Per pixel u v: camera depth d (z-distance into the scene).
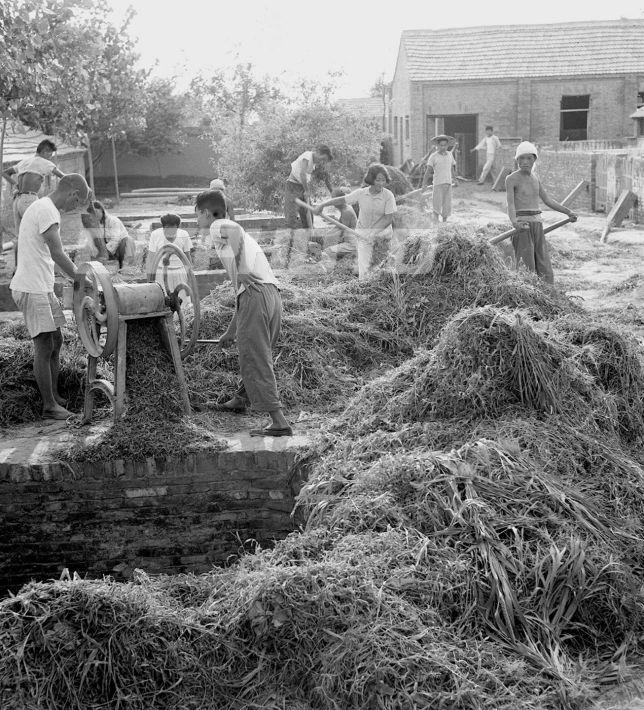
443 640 4.00
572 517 4.71
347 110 20.30
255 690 3.91
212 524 5.99
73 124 14.23
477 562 4.39
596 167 22.84
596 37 34.44
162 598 4.39
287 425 6.21
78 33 13.66
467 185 30.70
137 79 25.17
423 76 33.75
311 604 4.04
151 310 6.28
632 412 6.15
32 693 3.83
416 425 5.62
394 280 8.13
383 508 4.77
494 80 33.50
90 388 6.43
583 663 4.05
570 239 17.34
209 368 7.21
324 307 8.08
